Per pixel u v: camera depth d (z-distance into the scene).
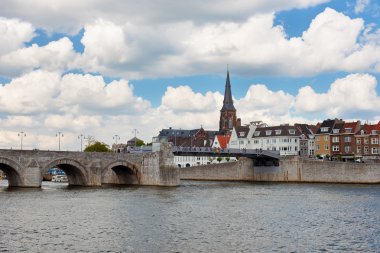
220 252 39.41
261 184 130.88
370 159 150.75
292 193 96.31
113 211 62.69
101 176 111.44
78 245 41.31
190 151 132.25
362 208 68.75
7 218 55.31
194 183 136.50
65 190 97.00
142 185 119.06
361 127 163.38
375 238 45.34
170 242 42.81
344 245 42.25
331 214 61.78
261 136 190.00
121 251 39.34
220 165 161.25
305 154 183.38
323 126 171.50
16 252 38.47
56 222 52.94
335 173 135.00
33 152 100.81
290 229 49.81
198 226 51.12
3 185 115.50
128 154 118.44
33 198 78.38
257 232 47.91
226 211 63.97
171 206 69.19
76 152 107.88
